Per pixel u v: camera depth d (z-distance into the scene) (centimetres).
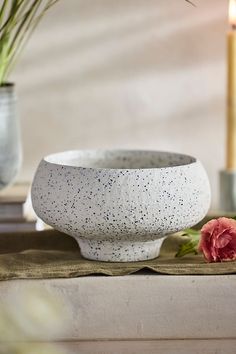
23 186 145
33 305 100
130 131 158
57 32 154
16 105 134
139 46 155
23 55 155
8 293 100
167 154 113
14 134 133
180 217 100
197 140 159
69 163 112
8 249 115
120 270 101
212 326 101
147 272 102
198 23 155
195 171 103
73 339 101
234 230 104
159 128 158
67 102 157
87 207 99
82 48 155
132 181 99
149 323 101
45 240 116
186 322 101
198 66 157
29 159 158
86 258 106
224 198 153
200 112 158
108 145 158
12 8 125
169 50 156
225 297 100
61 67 155
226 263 103
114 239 102
